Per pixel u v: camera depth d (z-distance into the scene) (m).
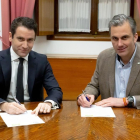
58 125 1.32
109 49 2.06
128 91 1.85
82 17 3.71
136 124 1.34
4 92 1.94
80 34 3.74
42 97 2.11
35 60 2.01
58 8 3.70
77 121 1.39
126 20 1.70
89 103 1.71
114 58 1.96
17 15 3.01
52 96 1.79
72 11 3.70
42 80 2.06
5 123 1.35
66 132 1.21
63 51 3.72
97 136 1.15
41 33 3.18
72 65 3.44
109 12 3.67
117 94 1.96
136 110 1.64
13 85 1.95
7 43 3.03
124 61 1.91
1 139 1.12
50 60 3.43
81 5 3.68
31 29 1.77
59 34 3.73
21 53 1.82
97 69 2.08
